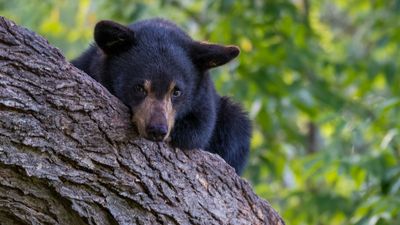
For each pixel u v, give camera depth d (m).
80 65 9.75
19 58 6.30
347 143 15.45
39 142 6.39
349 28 24.72
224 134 10.98
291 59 17.17
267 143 17.41
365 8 21.30
